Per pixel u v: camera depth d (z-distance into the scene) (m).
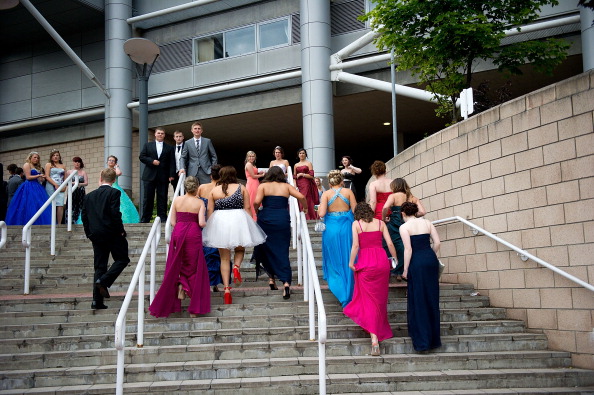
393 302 7.27
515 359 6.21
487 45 10.17
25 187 11.30
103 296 7.09
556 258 6.60
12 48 24.14
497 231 7.53
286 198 7.66
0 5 13.02
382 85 16.50
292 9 19.56
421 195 9.56
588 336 6.14
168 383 5.75
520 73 11.38
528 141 7.07
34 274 8.90
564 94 6.59
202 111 20.73
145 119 12.13
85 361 6.14
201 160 10.83
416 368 6.09
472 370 6.08
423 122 21.75
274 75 19.41
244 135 23.62
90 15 21.33
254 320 6.82
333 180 7.45
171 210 7.15
